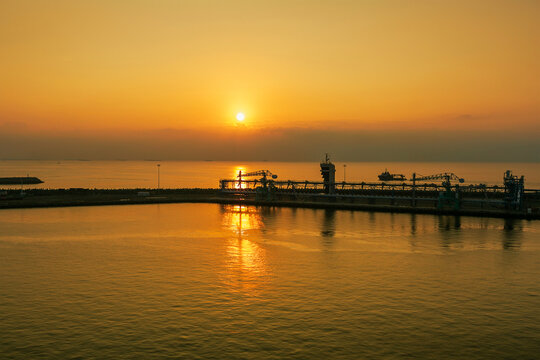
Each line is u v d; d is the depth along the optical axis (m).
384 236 94.50
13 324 43.91
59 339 40.53
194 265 68.25
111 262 69.88
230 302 50.88
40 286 56.62
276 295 53.56
